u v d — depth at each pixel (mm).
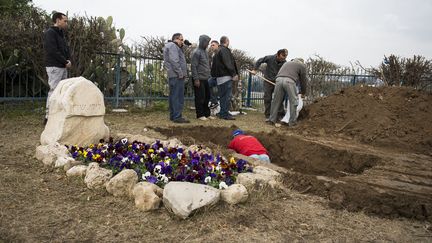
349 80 13781
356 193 3934
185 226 3166
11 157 4930
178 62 8148
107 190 3805
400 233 3287
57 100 5375
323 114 9359
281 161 6832
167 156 4699
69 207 3471
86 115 5375
